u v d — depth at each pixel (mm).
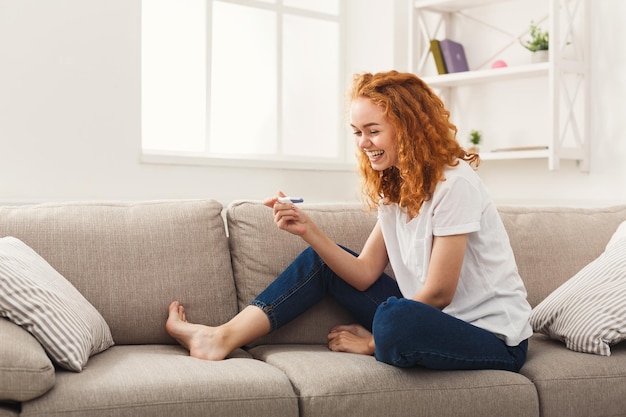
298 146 4207
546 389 1859
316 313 2180
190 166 3590
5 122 3086
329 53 4297
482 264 1964
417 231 1981
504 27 3852
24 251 1896
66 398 1524
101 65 3299
